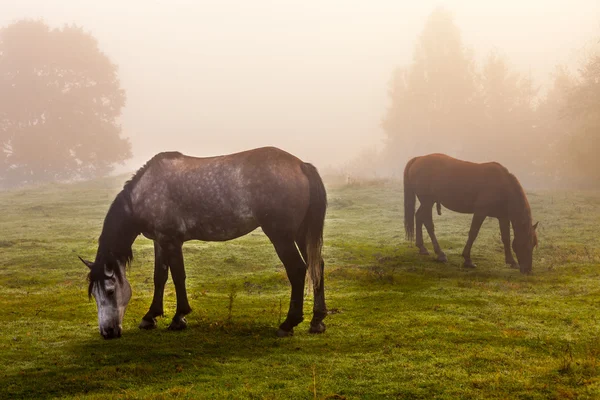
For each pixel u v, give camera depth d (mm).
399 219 18000
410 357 5516
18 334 6574
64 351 5895
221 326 6836
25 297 8625
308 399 4469
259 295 8805
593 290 8617
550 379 4781
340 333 6504
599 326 6516
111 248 6422
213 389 4695
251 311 7672
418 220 12383
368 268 10812
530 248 10438
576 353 5523
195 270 10797
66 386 4836
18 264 11453
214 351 5875
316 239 6508
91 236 15211
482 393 4527
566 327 6547
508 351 5645
